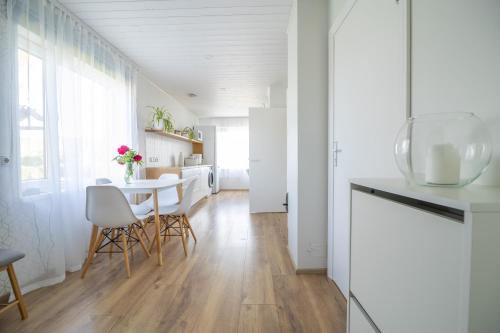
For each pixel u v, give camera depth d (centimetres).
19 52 173
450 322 45
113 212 191
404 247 59
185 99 536
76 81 224
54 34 197
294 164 211
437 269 48
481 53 63
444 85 77
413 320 55
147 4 212
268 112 418
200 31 257
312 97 194
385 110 112
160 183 252
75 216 212
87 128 239
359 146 140
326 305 154
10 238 164
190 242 274
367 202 77
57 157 191
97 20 234
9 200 162
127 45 286
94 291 171
